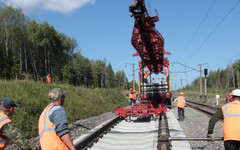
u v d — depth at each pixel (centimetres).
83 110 1415
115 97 2412
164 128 803
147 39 1215
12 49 5050
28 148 282
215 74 15812
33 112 972
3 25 4959
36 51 6222
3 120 283
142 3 1008
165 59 1923
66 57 7644
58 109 289
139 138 770
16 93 1041
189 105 2523
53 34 6347
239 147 351
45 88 1355
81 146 603
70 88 1708
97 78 10412
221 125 1008
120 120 1266
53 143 278
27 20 5559
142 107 1203
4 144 296
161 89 1919
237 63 11731
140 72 1873
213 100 3503
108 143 706
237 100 366
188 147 629
